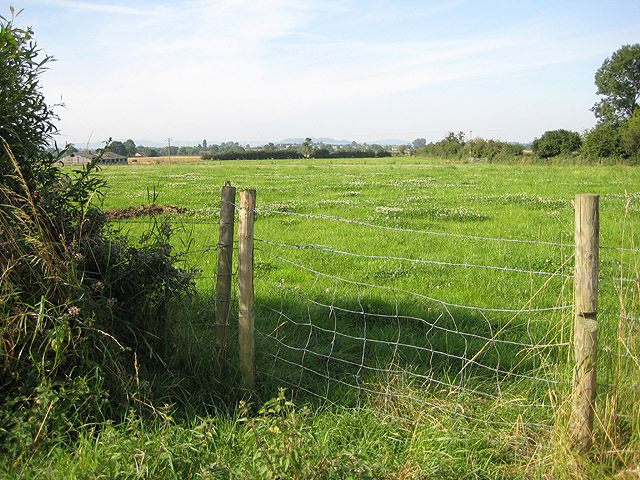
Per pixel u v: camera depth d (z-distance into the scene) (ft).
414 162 246.06
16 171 13.05
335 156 363.97
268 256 30.55
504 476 10.93
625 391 11.36
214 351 14.16
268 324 18.60
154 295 14.46
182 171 145.48
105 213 15.35
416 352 16.72
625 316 11.68
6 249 12.25
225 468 10.22
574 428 10.86
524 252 31.58
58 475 9.71
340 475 9.74
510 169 135.23
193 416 12.64
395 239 36.11
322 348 16.99
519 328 18.81
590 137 176.35
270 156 350.64
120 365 12.70
